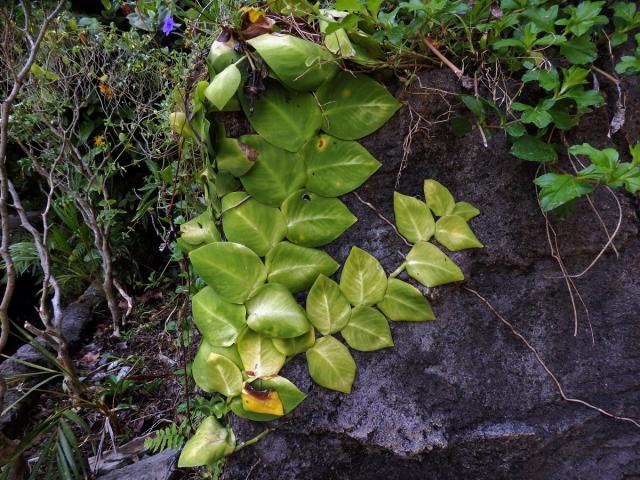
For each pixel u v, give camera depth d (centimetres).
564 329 66
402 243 64
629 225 64
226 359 64
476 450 64
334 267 64
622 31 61
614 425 65
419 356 65
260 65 57
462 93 60
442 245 64
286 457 66
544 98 61
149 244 180
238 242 63
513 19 57
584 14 55
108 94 133
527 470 65
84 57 137
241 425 66
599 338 66
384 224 64
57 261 151
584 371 65
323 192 62
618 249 65
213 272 63
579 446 65
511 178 63
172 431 90
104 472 90
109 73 131
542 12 57
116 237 166
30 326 95
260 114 59
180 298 123
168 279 167
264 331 63
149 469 84
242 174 61
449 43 60
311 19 63
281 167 61
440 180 63
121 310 160
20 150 176
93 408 106
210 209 68
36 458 98
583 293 66
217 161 61
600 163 51
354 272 64
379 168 62
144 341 144
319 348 64
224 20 61
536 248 64
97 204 159
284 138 60
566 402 65
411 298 64
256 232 63
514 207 63
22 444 79
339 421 64
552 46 62
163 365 127
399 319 65
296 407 65
